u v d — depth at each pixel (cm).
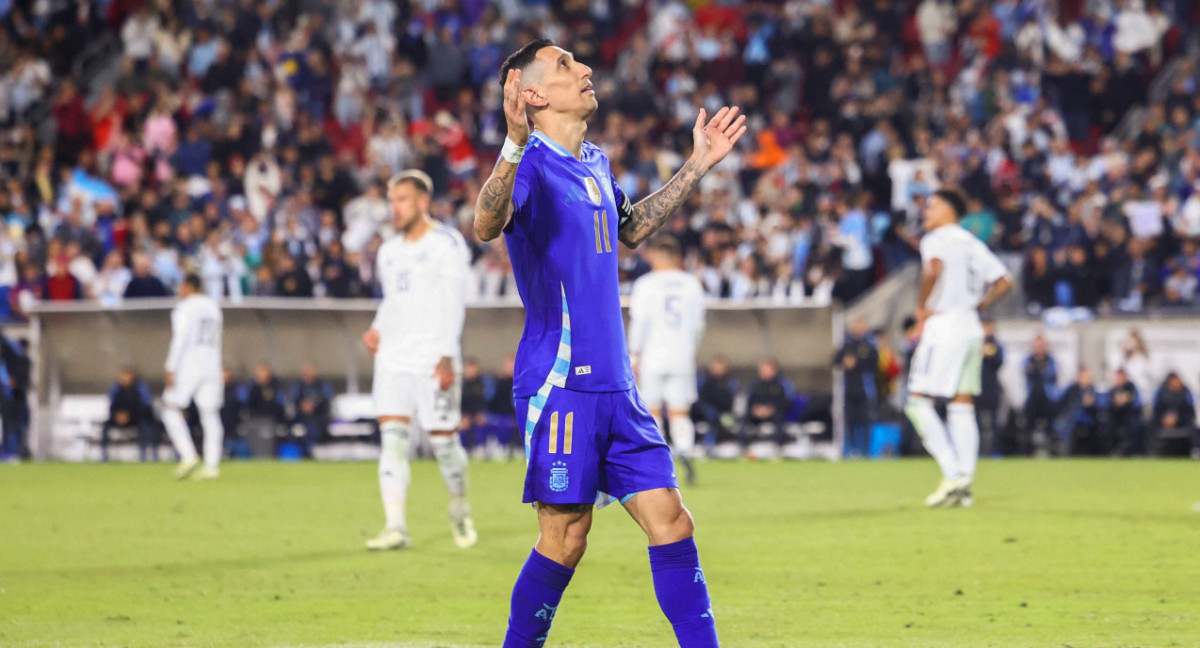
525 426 964
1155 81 6247
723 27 6681
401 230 1920
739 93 5897
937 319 2431
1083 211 4866
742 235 4809
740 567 1658
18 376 4206
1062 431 4031
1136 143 5425
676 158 5459
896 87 5844
